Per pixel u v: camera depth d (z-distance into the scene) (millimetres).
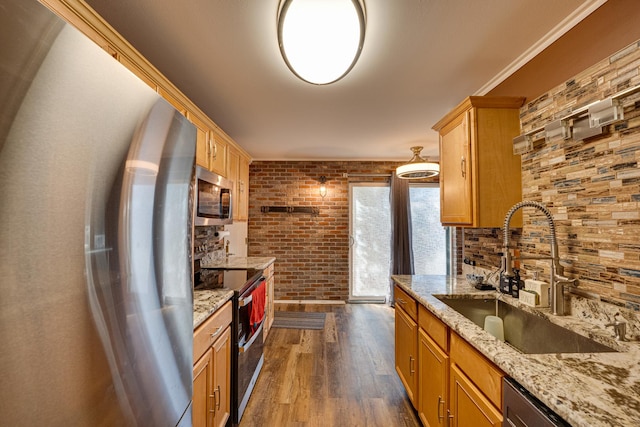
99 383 551
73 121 499
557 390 741
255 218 4410
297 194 4430
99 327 552
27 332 427
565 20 1354
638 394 725
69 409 490
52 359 462
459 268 4230
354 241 4449
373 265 4449
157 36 1482
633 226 1095
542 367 861
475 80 1945
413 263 4266
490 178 1730
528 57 1642
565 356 936
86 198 526
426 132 3102
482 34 1468
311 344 2885
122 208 615
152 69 1450
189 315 928
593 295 1255
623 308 1128
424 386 1615
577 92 1337
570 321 1262
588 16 1277
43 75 449
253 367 2084
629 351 981
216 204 2277
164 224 776
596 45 1240
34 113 436
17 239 414
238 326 1732
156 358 734
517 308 1532
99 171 555
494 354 953
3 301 396
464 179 1814
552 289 1352
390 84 2004
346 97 2215
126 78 626
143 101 682
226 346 1613
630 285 1104
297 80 1942
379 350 2754
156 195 738
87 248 527
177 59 1693
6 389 400
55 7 976
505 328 1637
